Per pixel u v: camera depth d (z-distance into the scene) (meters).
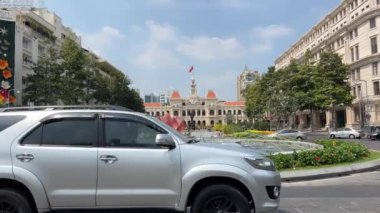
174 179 6.26
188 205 6.38
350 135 49.28
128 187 6.24
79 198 6.18
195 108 169.25
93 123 6.50
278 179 6.53
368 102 64.12
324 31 89.62
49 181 6.20
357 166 15.45
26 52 62.47
